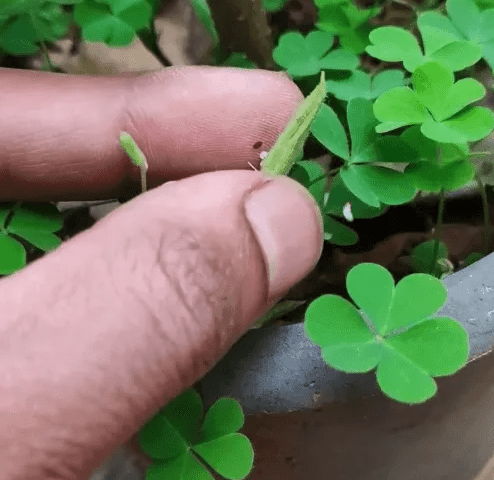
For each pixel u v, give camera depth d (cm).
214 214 14
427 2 20
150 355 13
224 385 14
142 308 13
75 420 13
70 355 13
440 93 15
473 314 14
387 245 18
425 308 14
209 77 17
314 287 17
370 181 16
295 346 14
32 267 14
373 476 16
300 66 18
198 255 14
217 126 17
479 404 15
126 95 17
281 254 14
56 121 17
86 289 13
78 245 14
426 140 16
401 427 15
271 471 15
